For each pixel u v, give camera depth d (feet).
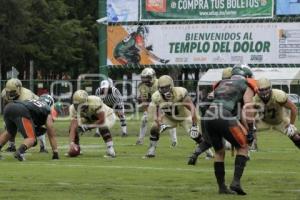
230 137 58.59
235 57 194.39
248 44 193.47
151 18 197.16
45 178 70.59
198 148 84.02
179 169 78.95
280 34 191.52
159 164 84.84
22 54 285.23
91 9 337.72
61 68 310.45
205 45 195.62
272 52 192.54
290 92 225.35
